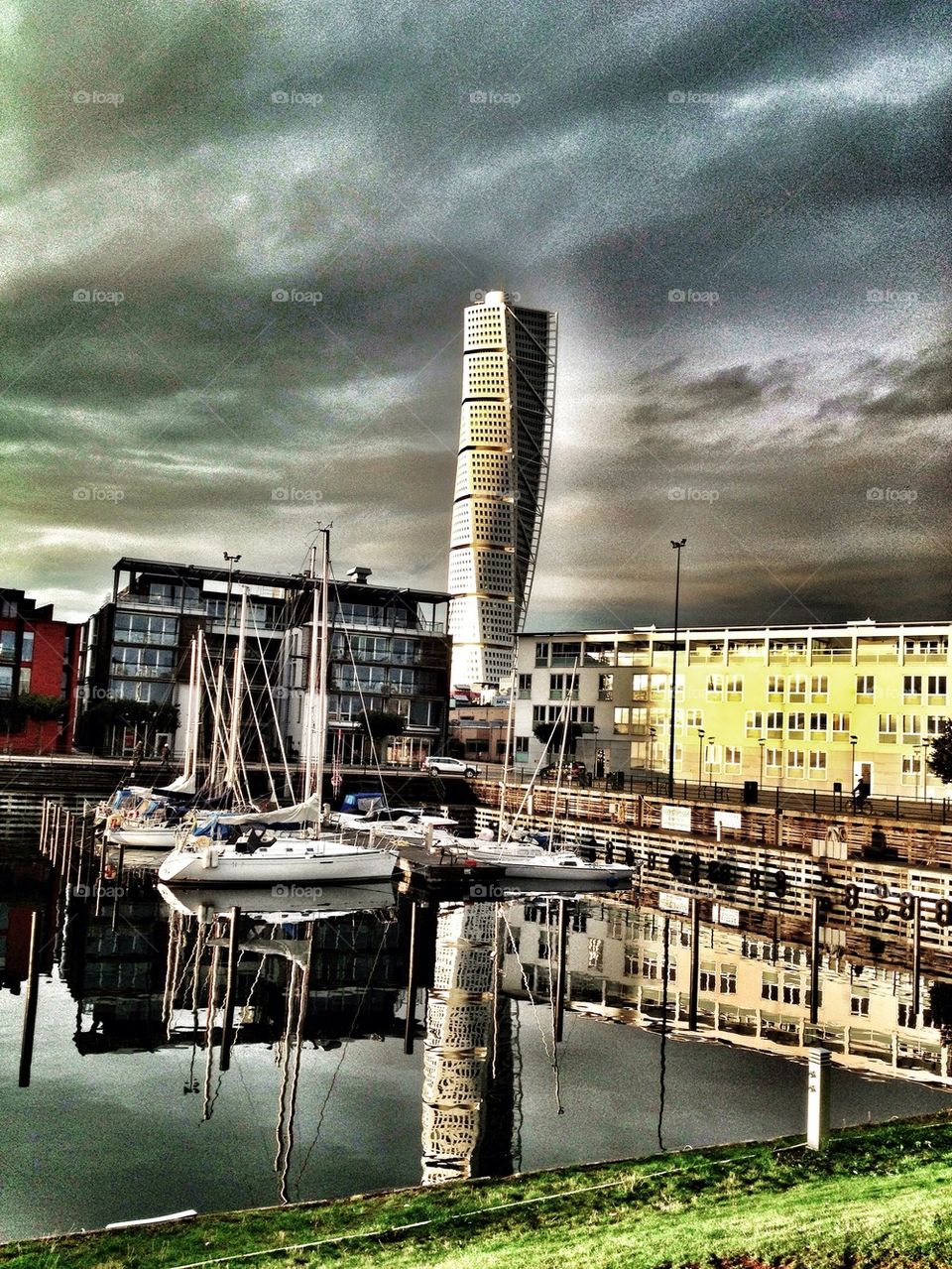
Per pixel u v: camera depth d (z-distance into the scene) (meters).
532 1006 27.75
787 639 79.06
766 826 49.66
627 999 28.64
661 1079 21.25
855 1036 25.16
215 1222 10.72
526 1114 19.06
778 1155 12.41
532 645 92.44
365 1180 15.95
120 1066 21.75
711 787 69.50
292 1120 18.59
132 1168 16.28
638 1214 10.72
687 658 83.81
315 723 56.25
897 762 73.31
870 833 44.59
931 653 73.19
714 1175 11.80
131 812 55.78
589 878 50.06
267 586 97.06
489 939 37.47
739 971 32.81
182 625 87.88
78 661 102.12
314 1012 26.78
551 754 88.06
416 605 96.88
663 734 84.19
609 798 61.53
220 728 75.88
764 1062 22.69
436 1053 23.14
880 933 40.06
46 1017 25.31
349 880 46.38
